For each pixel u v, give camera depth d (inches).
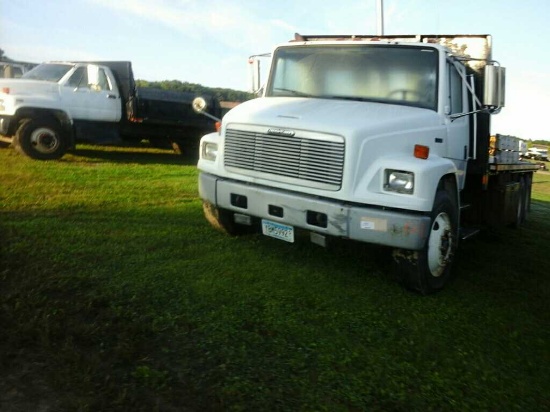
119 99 491.2
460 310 188.9
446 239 206.8
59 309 145.2
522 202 401.7
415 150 191.3
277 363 133.8
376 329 162.6
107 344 131.7
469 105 253.3
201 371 125.1
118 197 313.3
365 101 224.1
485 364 147.6
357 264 227.0
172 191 353.1
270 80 254.2
